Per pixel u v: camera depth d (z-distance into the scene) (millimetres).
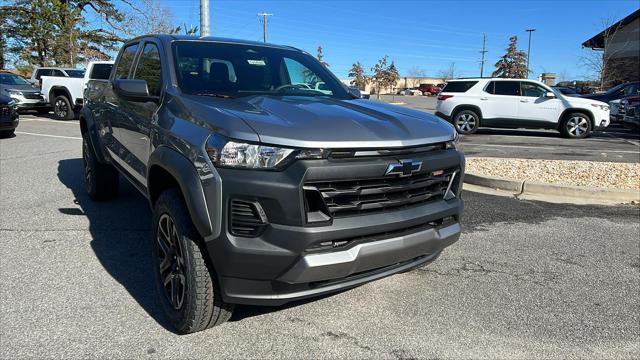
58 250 4602
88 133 5871
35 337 3123
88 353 2967
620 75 33062
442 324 3400
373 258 2930
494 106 15477
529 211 6258
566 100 14922
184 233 2982
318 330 3289
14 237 4926
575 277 4246
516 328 3371
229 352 3008
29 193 6703
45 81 17891
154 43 4469
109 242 4840
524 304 3729
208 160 2816
